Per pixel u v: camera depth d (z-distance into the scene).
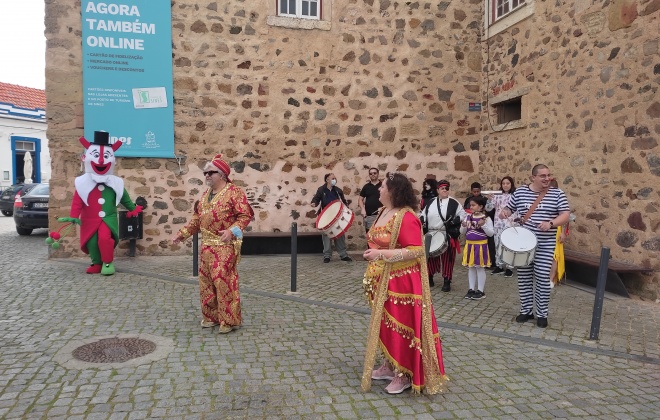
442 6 10.23
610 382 3.90
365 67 9.97
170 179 9.22
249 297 6.31
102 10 8.67
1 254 9.32
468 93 10.47
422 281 3.55
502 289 7.02
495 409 3.41
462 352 4.52
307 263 8.80
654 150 6.34
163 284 6.87
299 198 9.82
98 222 7.30
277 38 9.55
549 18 8.34
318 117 9.82
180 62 9.16
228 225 4.88
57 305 5.75
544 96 8.51
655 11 6.30
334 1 9.76
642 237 6.52
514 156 9.39
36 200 12.51
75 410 3.28
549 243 5.22
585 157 7.57
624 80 6.81
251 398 3.51
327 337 4.85
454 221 6.62
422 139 10.30
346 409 3.37
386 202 3.57
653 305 6.18
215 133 9.38
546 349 4.62
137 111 8.95
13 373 3.84
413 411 3.37
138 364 4.06
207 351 4.39
